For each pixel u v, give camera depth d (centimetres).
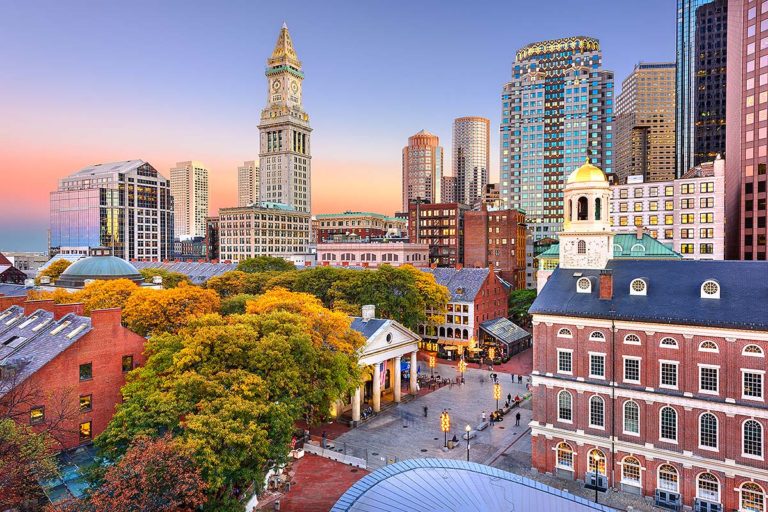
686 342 4503
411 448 5784
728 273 4847
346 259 15875
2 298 6669
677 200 11738
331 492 4738
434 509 3130
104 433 3712
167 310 6812
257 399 4047
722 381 4353
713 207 11319
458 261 17925
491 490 3453
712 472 4366
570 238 5841
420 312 9325
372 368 6925
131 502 2928
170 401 3772
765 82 11325
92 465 3684
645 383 4709
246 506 4141
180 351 4300
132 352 5197
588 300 5169
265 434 3719
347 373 5397
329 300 9512
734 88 12875
